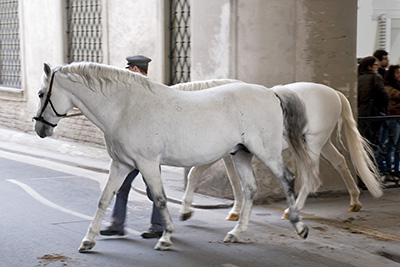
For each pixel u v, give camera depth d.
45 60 15.14
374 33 16.41
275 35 9.16
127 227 7.82
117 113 6.53
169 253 6.69
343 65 9.61
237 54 9.30
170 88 6.70
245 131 6.70
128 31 12.69
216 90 6.77
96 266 6.24
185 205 8.05
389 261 6.50
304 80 9.32
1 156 13.83
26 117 15.84
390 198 9.59
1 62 17.39
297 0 9.20
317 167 8.30
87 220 8.18
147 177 6.56
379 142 10.19
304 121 7.06
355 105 9.81
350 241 7.25
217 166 9.48
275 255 6.64
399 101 10.87
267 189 9.19
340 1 9.47
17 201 9.30
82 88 6.54
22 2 15.80
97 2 13.76
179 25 11.61
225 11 9.35
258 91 6.83
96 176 11.56
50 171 12.01
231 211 8.27
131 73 6.56
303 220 8.23
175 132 6.49
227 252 6.74
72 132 14.30
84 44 14.27
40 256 6.55
